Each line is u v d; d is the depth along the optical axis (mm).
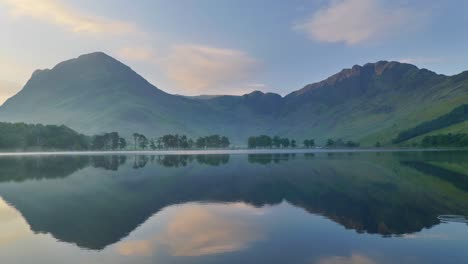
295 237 29750
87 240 29469
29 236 30891
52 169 100000
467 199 47594
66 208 43062
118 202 46969
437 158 134125
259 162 125562
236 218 37281
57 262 24422
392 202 45844
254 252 25844
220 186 62031
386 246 27109
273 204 45094
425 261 23719
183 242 28594
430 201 46281
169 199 49125
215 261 24031
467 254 25016
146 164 120062
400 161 120125
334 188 58562
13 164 121625
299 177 75375
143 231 32156
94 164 121000
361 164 109500
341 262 23672
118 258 25031
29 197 51312
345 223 34750
